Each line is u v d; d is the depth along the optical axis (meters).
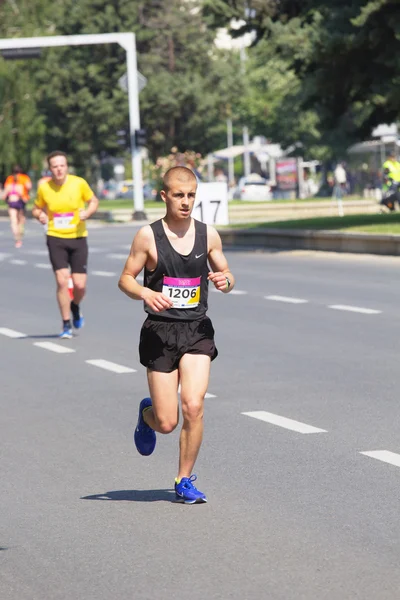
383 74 65.31
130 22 161.88
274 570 12.21
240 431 19.25
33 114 156.50
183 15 164.25
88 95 160.88
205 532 13.70
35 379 24.97
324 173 166.62
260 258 55.62
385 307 35.69
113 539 13.53
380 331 30.73
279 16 69.00
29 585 12.02
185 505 14.94
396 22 60.72
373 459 17.11
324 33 63.50
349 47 62.94
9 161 156.38
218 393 22.59
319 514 14.33
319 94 67.69
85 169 179.25
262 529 13.74
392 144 129.50
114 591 11.73
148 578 12.09
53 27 164.50
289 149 170.38
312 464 16.91
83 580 12.11
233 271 49.16
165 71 163.88
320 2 66.56
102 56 163.88
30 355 28.38
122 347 29.25
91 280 47.47
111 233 86.56
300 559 12.56
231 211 108.88
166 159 123.06
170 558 12.73
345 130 76.06
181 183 14.84
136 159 106.88
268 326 32.19
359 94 69.19
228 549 13.00
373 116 71.62
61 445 18.69
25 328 33.53
